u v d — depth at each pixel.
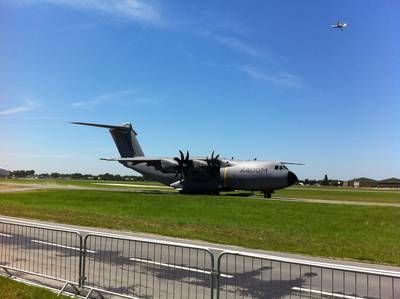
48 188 59.09
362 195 56.59
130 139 51.56
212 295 6.95
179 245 7.45
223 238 15.05
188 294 7.68
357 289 8.48
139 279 8.70
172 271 9.45
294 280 9.02
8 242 13.02
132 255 11.27
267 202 33.69
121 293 7.71
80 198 36.75
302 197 47.03
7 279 8.25
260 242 14.28
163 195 42.38
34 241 13.25
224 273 9.55
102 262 10.27
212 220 20.83
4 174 179.50
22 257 10.75
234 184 44.16
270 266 10.37
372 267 10.68
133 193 46.16
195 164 45.41
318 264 6.08
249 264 10.63
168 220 20.56
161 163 46.44
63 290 7.91
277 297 7.66
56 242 12.92
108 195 41.47
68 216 21.83
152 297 7.48
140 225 18.50
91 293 7.73
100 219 20.62
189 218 21.66
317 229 18.14
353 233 17.09
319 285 8.63
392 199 45.34
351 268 5.82
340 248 13.30
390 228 18.88
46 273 9.08
